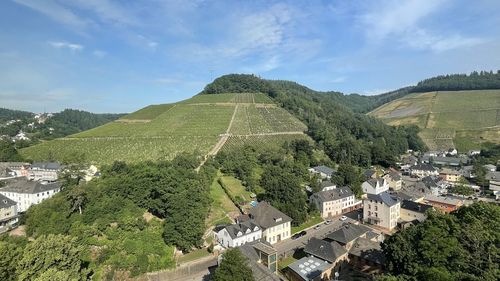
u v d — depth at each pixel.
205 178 109.25
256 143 176.12
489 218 60.38
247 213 98.94
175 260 77.19
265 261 72.56
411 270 53.84
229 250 58.03
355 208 128.62
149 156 157.38
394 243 60.34
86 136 198.88
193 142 173.75
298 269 70.69
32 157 176.00
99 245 75.19
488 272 46.78
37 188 119.00
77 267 58.31
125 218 81.69
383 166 195.62
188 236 79.44
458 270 50.19
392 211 106.50
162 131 195.62
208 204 96.56
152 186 90.88
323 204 116.81
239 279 53.06
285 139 192.38
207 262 78.19
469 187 148.12
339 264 75.31
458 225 57.59
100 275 68.50
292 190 109.62
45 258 54.16
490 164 187.88
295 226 104.00
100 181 97.88
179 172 99.06
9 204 101.88
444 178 175.12
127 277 70.62
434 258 52.06
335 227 106.75
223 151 147.75
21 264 52.25
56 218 83.19
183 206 81.75
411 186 139.62
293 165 145.12
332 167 168.50
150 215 89.62
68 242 59.00
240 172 127.44
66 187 100.00
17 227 92.88
